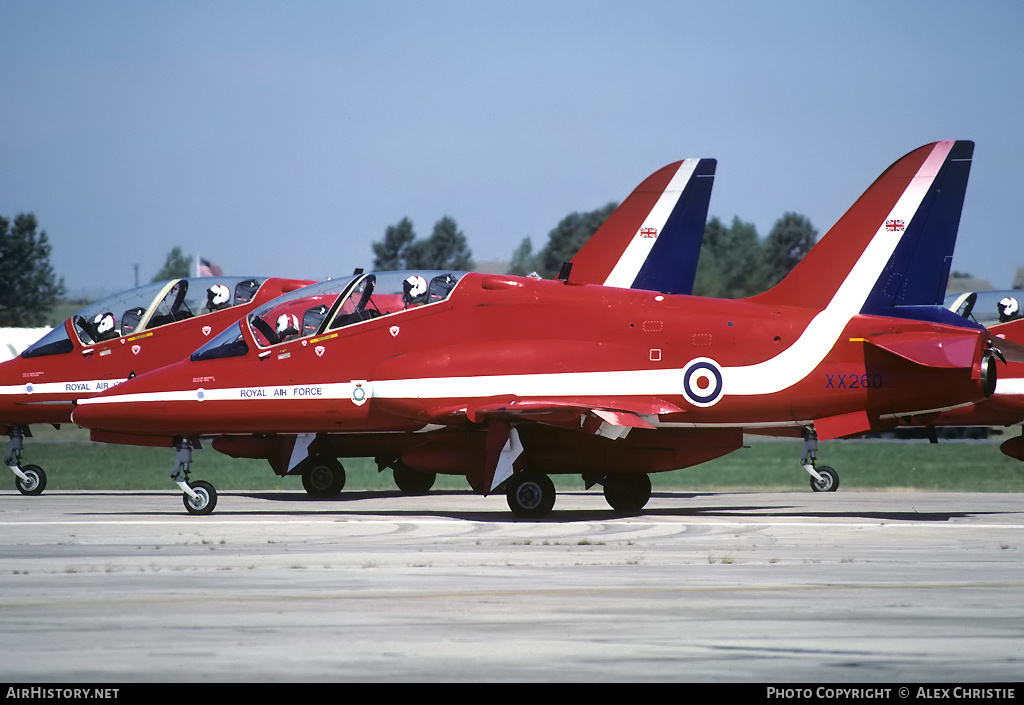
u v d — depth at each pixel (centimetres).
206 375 6931
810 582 3850
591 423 6300
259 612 3244
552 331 6569
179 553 4700
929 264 6456
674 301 6588
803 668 2600
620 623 3092
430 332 6706
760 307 6519
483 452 6644
